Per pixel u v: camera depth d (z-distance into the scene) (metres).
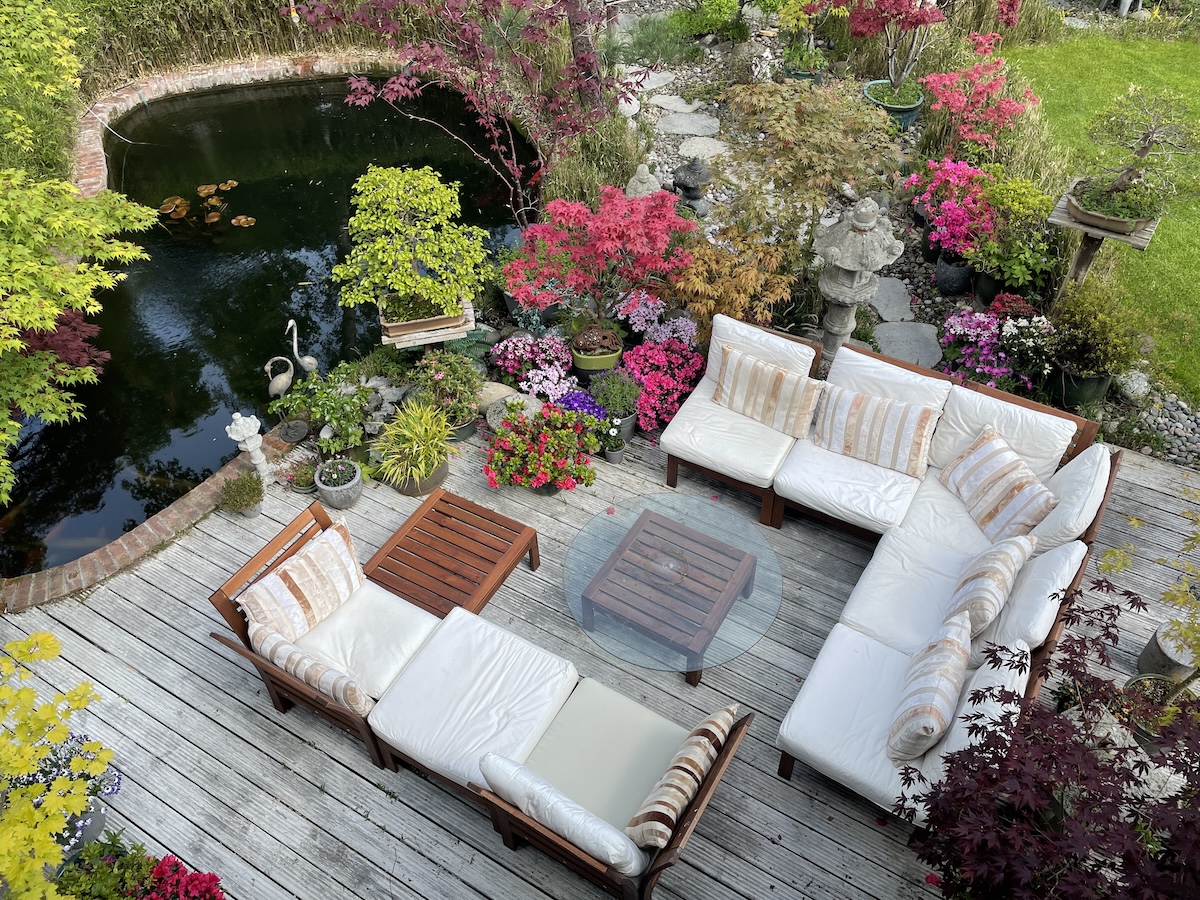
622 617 4.71
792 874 4.16
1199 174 6.11
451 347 7.04
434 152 10.63
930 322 7.36
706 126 9.77
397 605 4.78
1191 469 6.05
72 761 3.39
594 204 8.23
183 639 5.25
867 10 9.05
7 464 6.05
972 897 3.24
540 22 8.23
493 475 5.93
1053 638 4.14
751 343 5.92
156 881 3.86
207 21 11.83
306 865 4.25
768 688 4.96
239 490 5.87
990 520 5.03
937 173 7.41
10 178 6.16
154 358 7.70
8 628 5.32
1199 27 10.91
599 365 6.71
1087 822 3.09
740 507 6.03
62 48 9.21
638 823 3.56
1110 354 6.00
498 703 4.28
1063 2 11.80
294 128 11.28
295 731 4.79
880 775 3.97
